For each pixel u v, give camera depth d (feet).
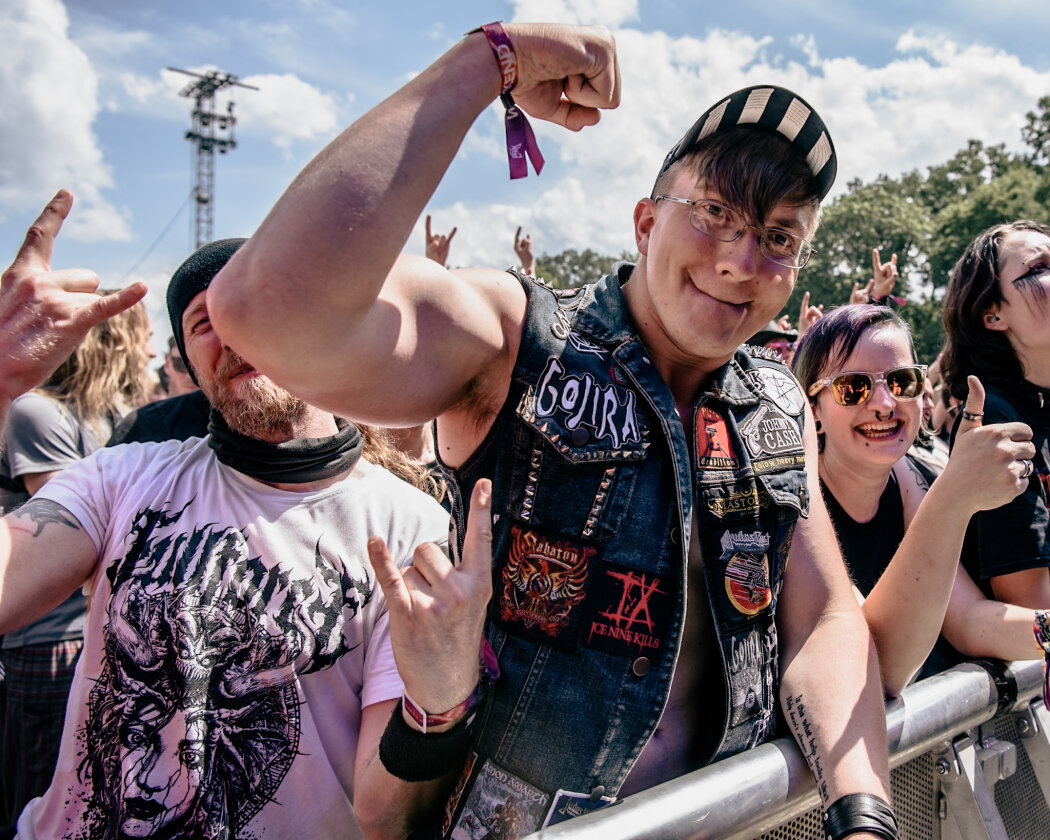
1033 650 5.22
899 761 4.39
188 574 4.50
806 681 4.10
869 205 183.93
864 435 6.42
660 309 3.82
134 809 4.19
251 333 2.80
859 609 4.46
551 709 3.62
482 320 3.55
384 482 5.12
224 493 4.76
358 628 4.68
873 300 11.73
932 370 11.14
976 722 4.98
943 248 165.58
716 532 3.95
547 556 3.68
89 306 3.73
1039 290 6.93
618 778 3.65
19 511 4.58
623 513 3.69
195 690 4.31
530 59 3.12
